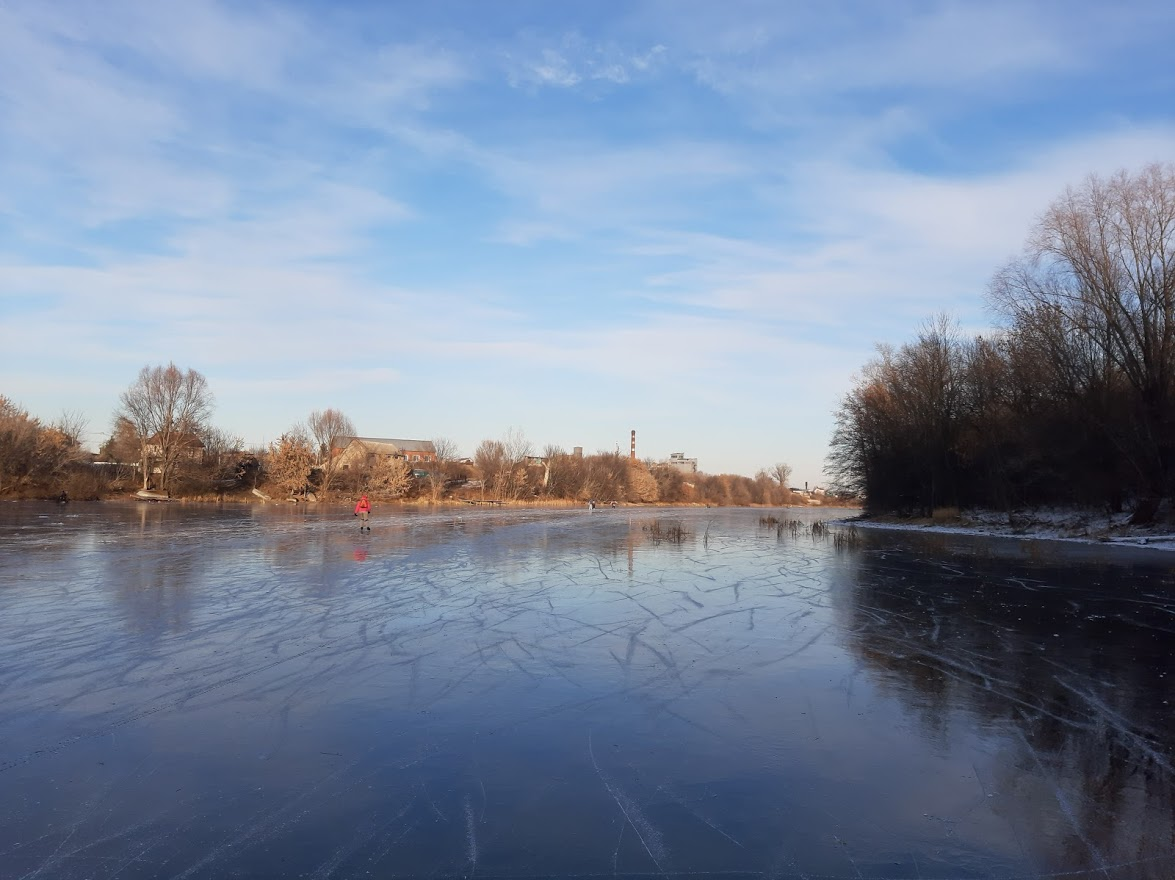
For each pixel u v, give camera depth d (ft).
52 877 13.79
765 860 14.61
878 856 14.80
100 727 22.06
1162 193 98.68
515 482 321.52
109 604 42.78
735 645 34.19
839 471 209.97
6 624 36.94
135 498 223.10
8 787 17.76
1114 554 82.89
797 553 85.81
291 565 63.57
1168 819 16.49
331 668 29.14
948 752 20.58
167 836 15.39
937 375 154.10
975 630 38.47
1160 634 37.60
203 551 74.02
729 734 21.90
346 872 14.01
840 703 25.13
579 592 50.60
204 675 27.91
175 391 233.14
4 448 191.72
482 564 67.72
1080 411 107.76
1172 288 96.94
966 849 15.10
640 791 17.80
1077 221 104.42
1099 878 14.01
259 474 264.93
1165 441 97.71
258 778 18.37
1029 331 116.26
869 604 46.96
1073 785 18.35
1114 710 24.52
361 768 19.06
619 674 28.68
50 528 102.12
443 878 13.84
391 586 52.11
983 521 139.64
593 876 13.96
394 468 271.90
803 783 18.37
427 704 24.54
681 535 117.08
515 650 32.60
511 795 17.51
